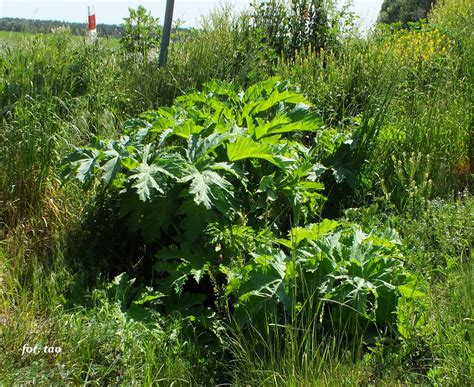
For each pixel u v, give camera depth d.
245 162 5.25
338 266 4.02
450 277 4.10
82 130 6.05
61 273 4.55
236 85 6.68
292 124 5.57
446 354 3.55
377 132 5.92
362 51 8.29
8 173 5.44
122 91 7.12
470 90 7.29
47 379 3.39
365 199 5.84
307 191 5.26
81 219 5.22
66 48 7.12
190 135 5.05
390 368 3.65
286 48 9.38
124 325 3.91
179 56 8.05
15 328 3.88
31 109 5.85
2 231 5.18
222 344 4.07
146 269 5.17
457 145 6.30
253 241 4.61
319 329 4.00
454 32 9.70
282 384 3.54
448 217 4.80
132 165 4.73
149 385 3.53
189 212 4.55
